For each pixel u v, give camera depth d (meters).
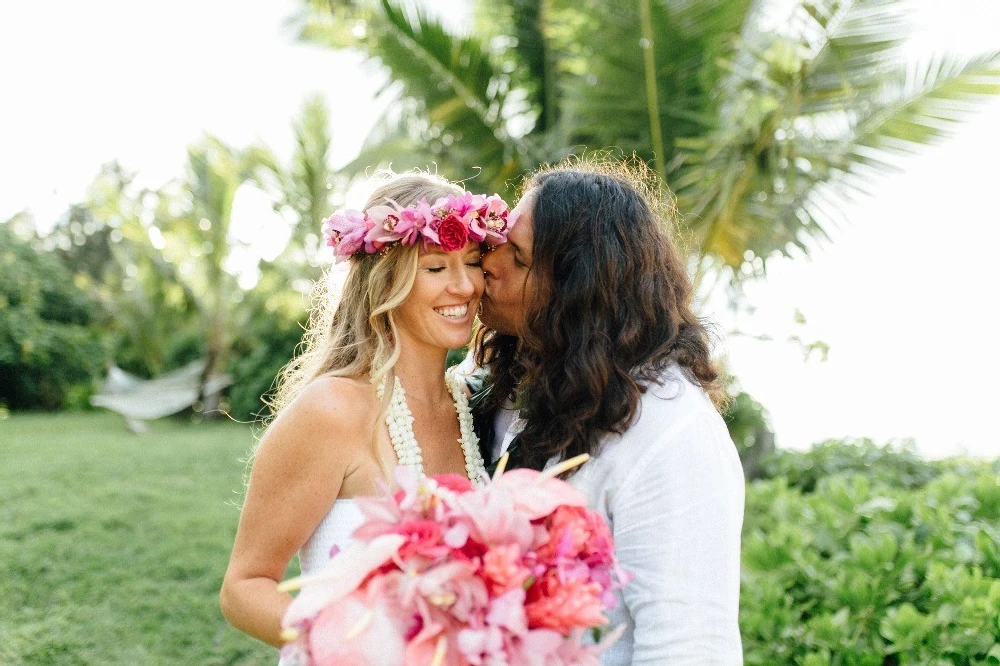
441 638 1.13
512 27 7.32
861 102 5.94
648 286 1.82
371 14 6.67
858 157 6.14
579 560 1.30
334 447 1.78
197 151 14.59
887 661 2.46
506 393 2.15
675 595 1.56
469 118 6.96
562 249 1.82
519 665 1.16
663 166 6.26
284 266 15.23
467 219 1.86
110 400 14.24
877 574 2.60
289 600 1.68
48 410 17.19
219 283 15.30
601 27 6.07
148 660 4.64
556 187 1.89
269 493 1.76
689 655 1.53
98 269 25.27
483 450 2.16
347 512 1.79
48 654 4.66
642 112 6.24
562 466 1.36
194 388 15.34
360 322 1.95
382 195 2.03
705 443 1.64
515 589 1.18
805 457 5.80
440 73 6.79
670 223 2.25
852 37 5.65
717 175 6.01
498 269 1.94
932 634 2.32
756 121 6.07
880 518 3.00
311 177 12.74
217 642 4.82
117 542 6.42
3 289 16.81
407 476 1.31
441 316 1.94
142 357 17.64
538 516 1.30
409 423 1.91
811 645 2.48
